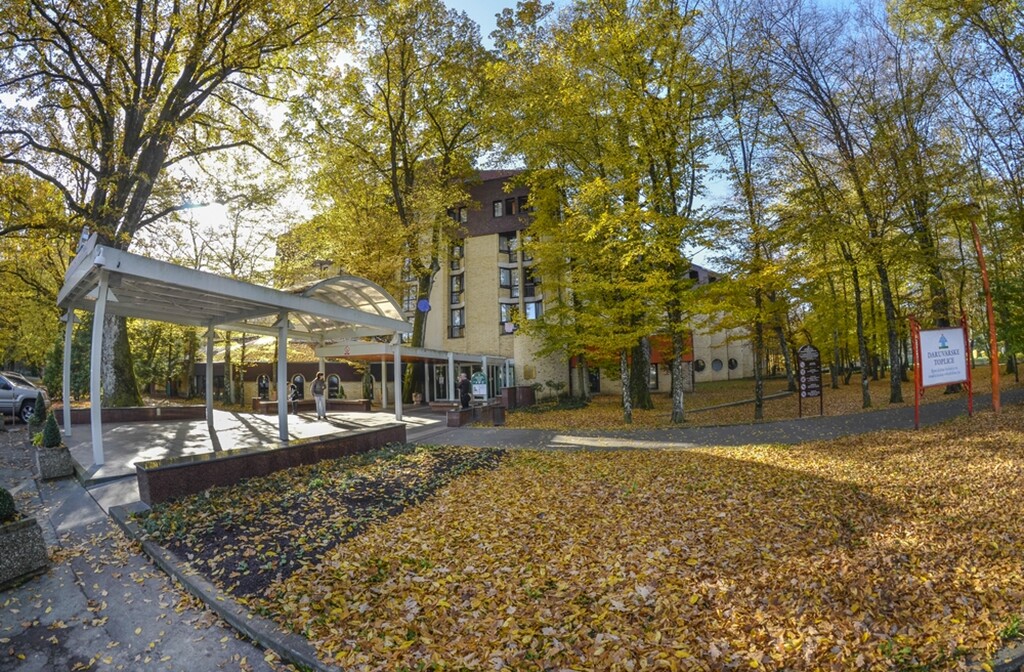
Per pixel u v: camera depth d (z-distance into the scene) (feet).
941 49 62.54
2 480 32.76
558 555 19.95
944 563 17.47
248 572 17.97
